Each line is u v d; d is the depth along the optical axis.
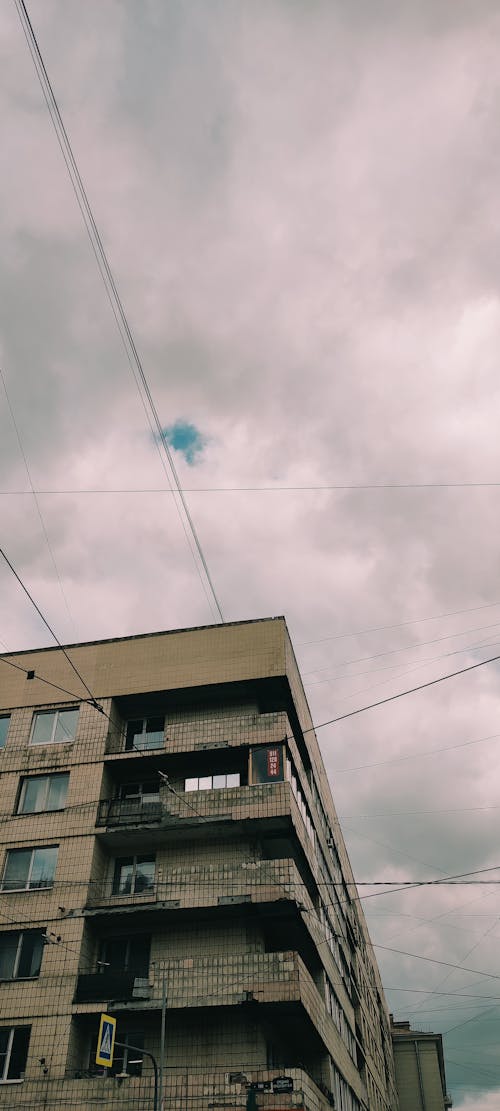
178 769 31.66
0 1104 24.61
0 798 31.09
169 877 28.67
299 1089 23.41
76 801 30.34
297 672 35.47
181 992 25.94
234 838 29.69
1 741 32.69
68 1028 25.72
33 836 29.89
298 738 34.72
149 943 28.56
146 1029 26.42
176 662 33.03
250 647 32.75
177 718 32.69
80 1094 24.28
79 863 28.91
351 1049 41.03
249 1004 25.30
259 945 27.75
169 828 29.08
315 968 33.25
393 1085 70.00
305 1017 26.77
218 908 27.53
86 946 27.64
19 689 33.78
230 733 30.81
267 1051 26.48
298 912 27.48
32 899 28.56
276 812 28.38
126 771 31.77
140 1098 23.89
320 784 41.25
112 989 26.25
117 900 28.44
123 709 33.38
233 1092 23.47
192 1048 25.66
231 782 30.95
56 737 32.34
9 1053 25.88
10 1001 26.66
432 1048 74.38
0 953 27.98
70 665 34.00
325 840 41.28
